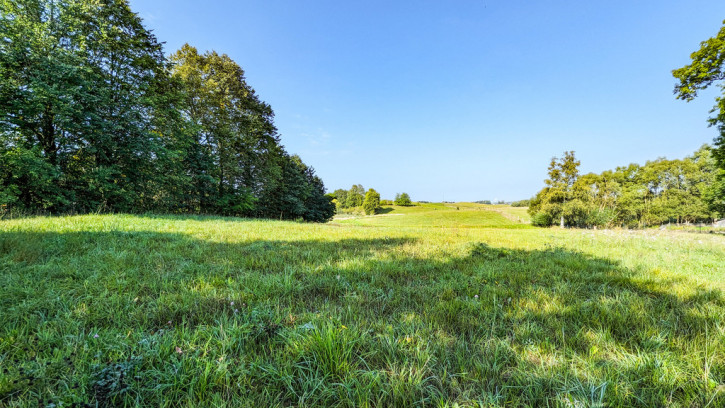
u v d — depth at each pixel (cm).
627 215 4903
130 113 1672
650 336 225
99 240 602
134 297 295
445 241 887
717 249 791
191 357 181
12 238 518
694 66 1617
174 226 1014
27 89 1359
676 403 152
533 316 268
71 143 1530
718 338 214
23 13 1412
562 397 157
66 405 140
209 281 366
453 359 197
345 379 166
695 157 4725
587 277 432
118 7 1753
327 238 895
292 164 3844
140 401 151
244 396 156
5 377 154
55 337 207
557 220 4291
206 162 2378
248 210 2978
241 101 2822
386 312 287
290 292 335
